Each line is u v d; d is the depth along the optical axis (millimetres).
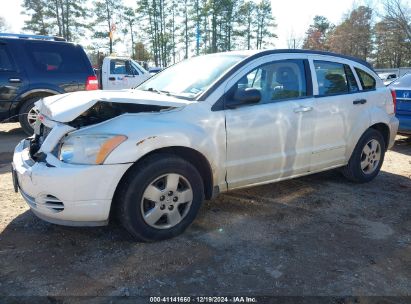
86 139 3057
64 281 2818
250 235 3604
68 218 3076
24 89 7820
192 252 3260
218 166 3656
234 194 4625
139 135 3137
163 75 4629
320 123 4434
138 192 3189
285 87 4207
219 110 3631
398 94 7633
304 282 2883
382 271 3072
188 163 3416
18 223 3721
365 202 4543
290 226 3828
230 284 2832
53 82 8039
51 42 8117
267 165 4031
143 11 49938
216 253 3256
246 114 3787
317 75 4512
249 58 3961
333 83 4695
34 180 3074
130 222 3213
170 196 3383
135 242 3393
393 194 4855
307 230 3752
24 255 3152
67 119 3119
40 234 3514
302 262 3158
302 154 4316
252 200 4473
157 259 3135
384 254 3338
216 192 3762
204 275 2934
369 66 5281
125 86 13531
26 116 7945
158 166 3240
